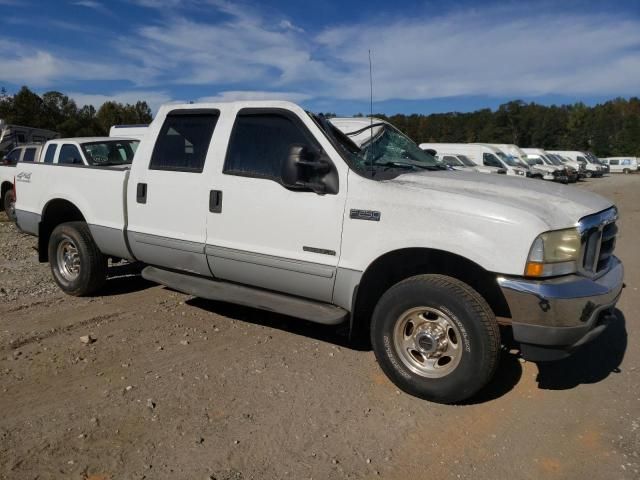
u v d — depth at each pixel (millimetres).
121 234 5176
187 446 3064
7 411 3402
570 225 3408
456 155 24688
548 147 104062
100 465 2879
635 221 13375
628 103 122688
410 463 2967
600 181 38938
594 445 3156
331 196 3920
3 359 4176
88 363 4133
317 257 4004
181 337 4703
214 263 4574
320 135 4008
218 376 3949
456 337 3479
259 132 4324
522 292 3268
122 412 3410
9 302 5633
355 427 3309
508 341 4520
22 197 6328
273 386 3812
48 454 2963
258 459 2965
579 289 3289
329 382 3893
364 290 3941
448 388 3492
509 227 3295
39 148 12438
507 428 3338
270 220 4191
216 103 4633
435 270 3914
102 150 9898
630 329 5098
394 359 3727
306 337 4770
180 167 4746
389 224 3668
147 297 5871
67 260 5898
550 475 2881
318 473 2857
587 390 3857
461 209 3441
